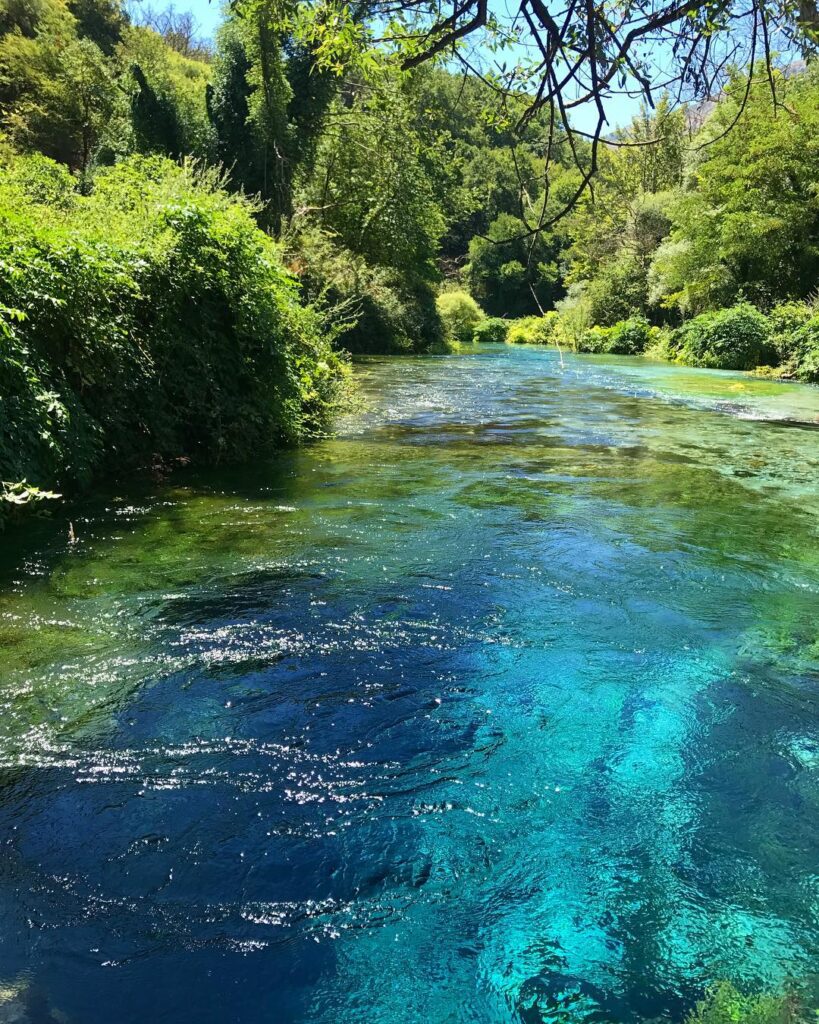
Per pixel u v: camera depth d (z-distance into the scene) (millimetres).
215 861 2232
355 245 27812
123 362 6836
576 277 41969
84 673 3318
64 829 2354
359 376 17234
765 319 21094
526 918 2025
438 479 7145
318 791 2566
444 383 16156
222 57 24094
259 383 8211
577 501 6391
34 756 2727
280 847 2295
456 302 43375
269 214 22328
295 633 3762
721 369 21016
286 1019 1726
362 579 4500
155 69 29109
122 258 7059
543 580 4539
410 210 27594
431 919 2023
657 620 3996
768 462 8188
